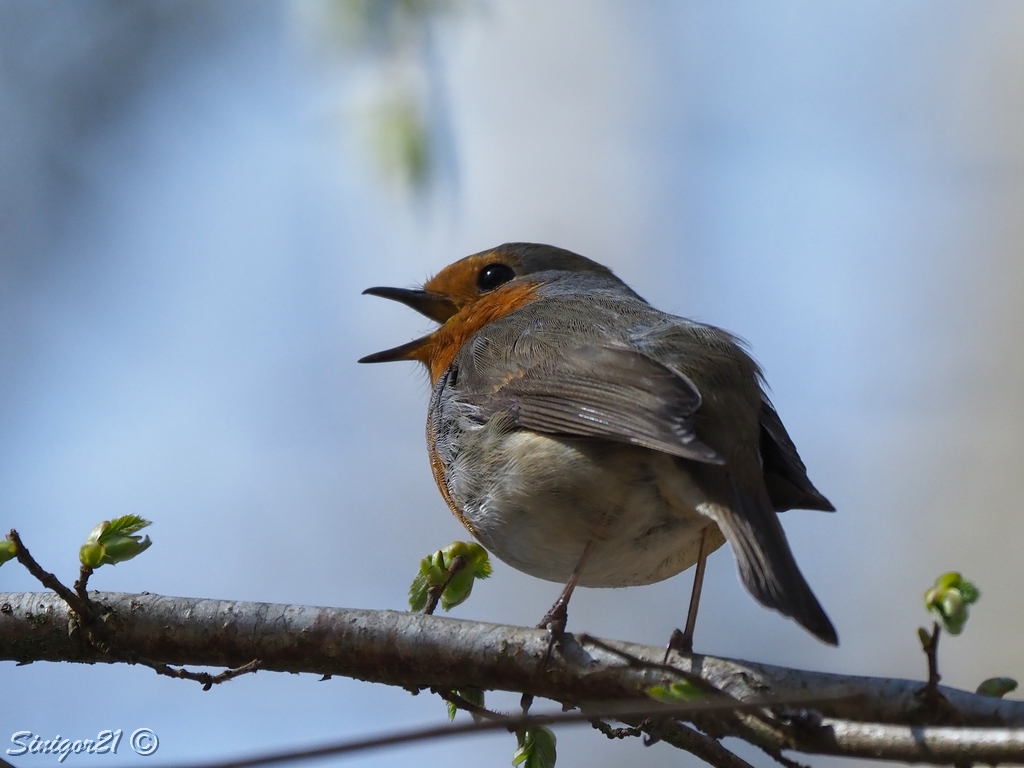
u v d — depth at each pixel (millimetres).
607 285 12773
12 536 8727
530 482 9750
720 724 7996
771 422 10422
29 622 9164
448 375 11250
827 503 10266
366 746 6656
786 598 8398
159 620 9133
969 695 7965
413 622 9039
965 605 7523
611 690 8688
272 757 6633
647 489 9422
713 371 9945
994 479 18344
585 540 9695
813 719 7766
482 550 9234
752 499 9203
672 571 10406
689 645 9062
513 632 8969
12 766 7410
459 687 9008
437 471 11328
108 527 8891
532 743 8719
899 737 7574
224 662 9148
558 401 9844
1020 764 7301
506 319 11477
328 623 9062
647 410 9266
